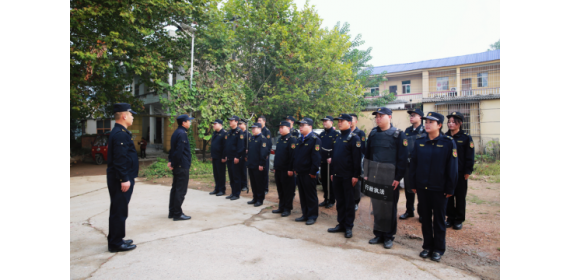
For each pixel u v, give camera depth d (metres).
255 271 3.09
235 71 12.45
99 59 9.38
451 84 19.84
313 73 11.98
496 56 18.97
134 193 7.29
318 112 13.06
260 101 12.31
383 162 3.88
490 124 15.31
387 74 21.83
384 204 3.84
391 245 3.79
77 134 25.08
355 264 3.27
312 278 2.94
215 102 10.40
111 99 13.57
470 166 4.55
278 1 11.71
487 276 3.00
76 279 2.90
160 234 4.24
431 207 3.50
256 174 6.01
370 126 18.95
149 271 3.09
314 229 4.57
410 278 2.95
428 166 3.48
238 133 6.75
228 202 6.38
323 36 13.31
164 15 10.77
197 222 4.84
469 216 5.30
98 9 9.02
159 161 10.59
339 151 4.35
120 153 3.54
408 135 5.33
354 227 4.71
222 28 11.65
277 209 5.75
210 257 3.44
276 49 12.07
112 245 3.57
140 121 18.41
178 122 5.12
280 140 5.52
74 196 6.97
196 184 8.64
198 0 11.12
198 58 11.59
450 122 4.81
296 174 4.98
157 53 10.92
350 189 4.23
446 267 3.22
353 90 13.50
